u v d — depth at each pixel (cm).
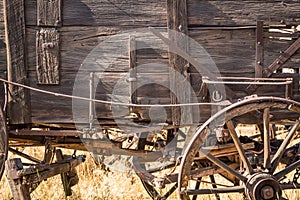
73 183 716
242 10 606
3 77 601
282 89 616
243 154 607
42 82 602
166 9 601
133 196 734
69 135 613
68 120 606
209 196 725
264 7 607
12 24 596
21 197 613
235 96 612
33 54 600
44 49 599
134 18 601
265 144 607
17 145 652
